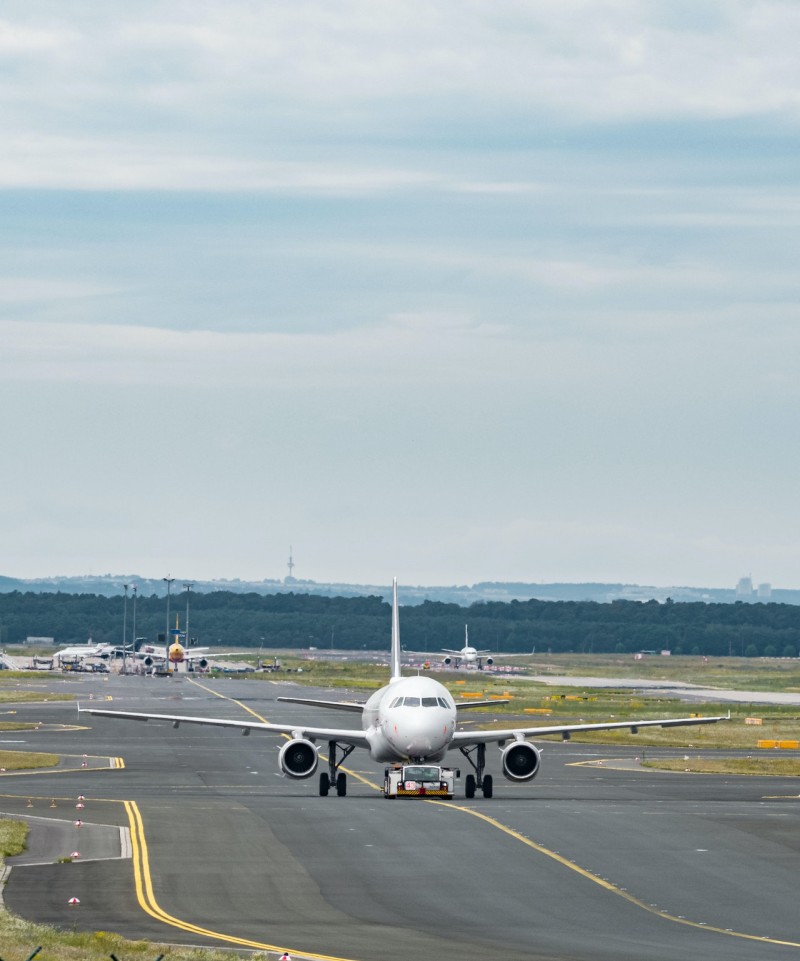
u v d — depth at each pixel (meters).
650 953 99.25
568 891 125.31
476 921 112.00
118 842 151.50
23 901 118.75
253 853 144.25
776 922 112.56
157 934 105.75
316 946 101.19
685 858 143.38
